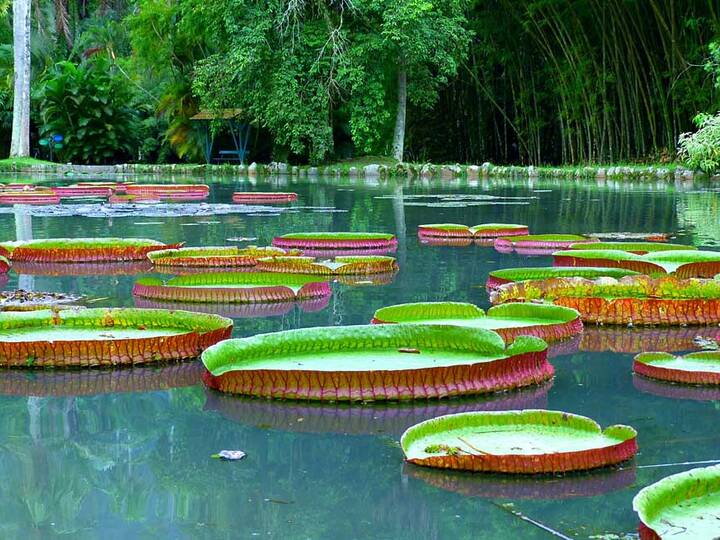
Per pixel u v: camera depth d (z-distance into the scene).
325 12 21.83
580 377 3.37
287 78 21.72
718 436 2.68
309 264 5.85
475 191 15.40
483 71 25.98
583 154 23.45
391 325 3.49
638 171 18.91
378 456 2.47
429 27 22.17
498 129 27.45
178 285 5.18
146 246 6.63
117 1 37.22
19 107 26.02
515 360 3.21
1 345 3.40
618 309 4.34
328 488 2.23
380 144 25.86
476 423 2.59
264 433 2.68
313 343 3.42
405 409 2.92
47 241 6.76
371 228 8.91
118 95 28.69
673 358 3.49
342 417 2.84
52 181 19.83
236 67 21.84
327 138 22.48
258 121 23.36
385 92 24.25
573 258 5.80
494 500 2.16
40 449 2.53
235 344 3.29
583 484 2.27
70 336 3.66
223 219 9.90
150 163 29.89
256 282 5.34
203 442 2.59
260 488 2.24
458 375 3.08
